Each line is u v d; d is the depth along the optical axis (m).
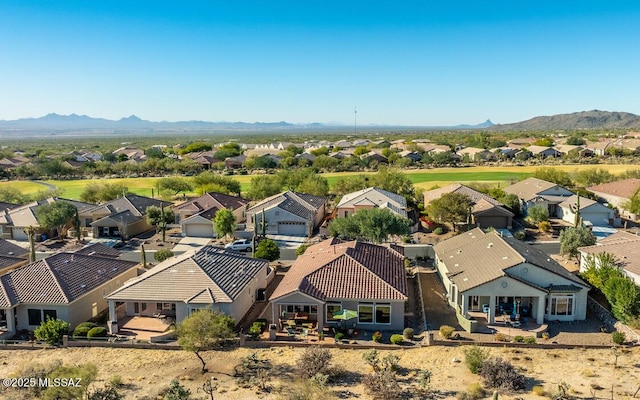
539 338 34.84
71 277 41.06
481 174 128.62
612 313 36.91
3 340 36.12
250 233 69.75
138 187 119.50
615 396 26.50
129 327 37.47
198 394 27.78
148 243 68.25
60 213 69.25
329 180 124.19
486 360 29.88
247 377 29.86
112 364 32.28
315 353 30.84
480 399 26.58
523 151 168.75
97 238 71.00
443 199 69.25
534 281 37.88
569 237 52.28
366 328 37.34
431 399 26.77
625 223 68.88
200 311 32.75
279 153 192.38
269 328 36.78
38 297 37.75
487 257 41.88
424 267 53.22
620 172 113.81
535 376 29.23
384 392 26.78
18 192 96.00
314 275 38.94
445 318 39.22
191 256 41.72
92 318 40.75
